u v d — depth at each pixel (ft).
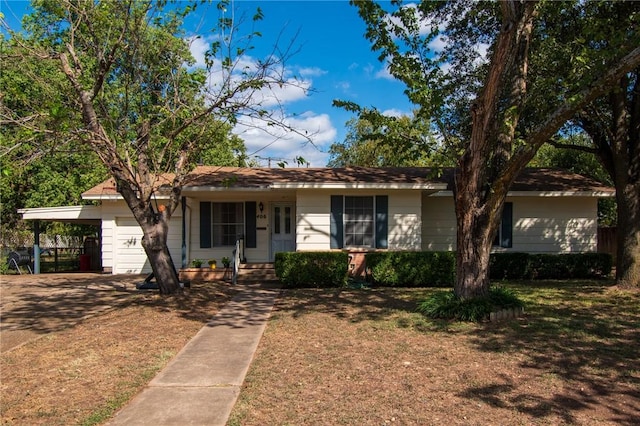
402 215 45.03
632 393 14.98
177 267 52.70
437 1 34.14
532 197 50.44
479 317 25.52
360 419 13.08
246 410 13.74
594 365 17.89
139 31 33.50
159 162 34.83
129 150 35.76
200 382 16.24
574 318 26.32
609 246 63.00
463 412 13.53
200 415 13.35
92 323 26.23
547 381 16.11
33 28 36.81
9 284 46.16
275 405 14.12
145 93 36.45
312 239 44.78
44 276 54.08
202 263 50.80
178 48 35.12
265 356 19.48
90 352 20.11
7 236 79.15
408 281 41.19
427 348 20.39
